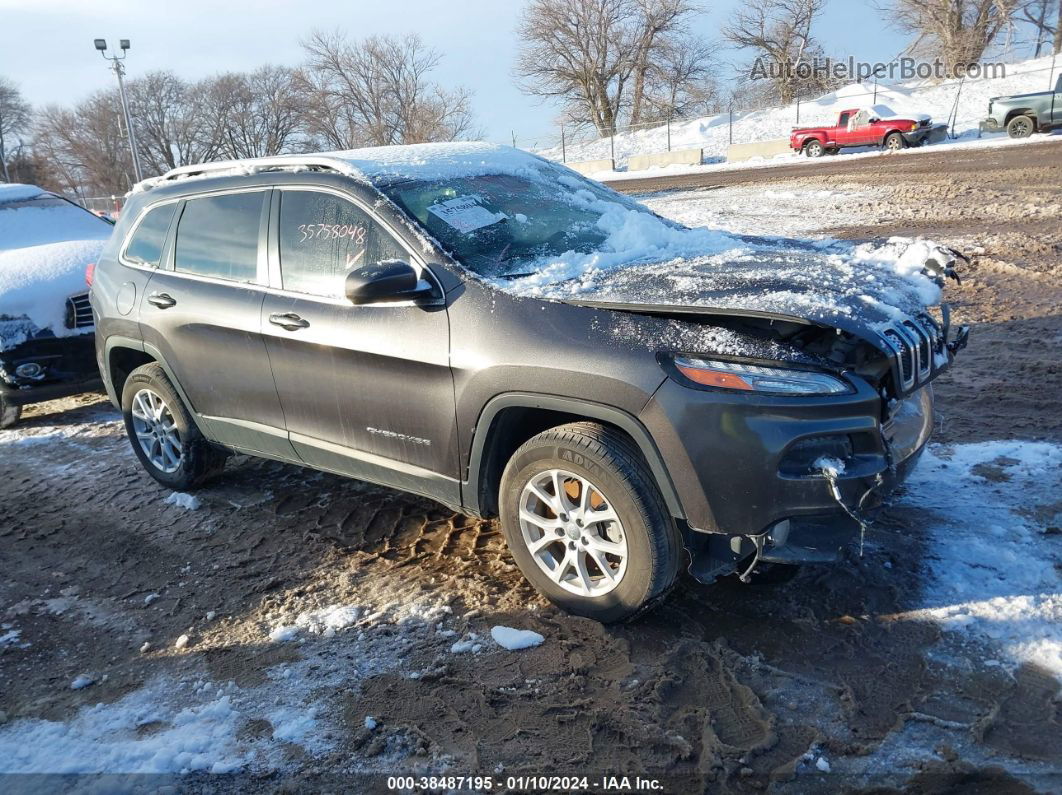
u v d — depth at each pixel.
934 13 44.09
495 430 3.46
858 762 2.56
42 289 6.57
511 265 3.67
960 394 5.57
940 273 3.67
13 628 3.75
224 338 4.34
